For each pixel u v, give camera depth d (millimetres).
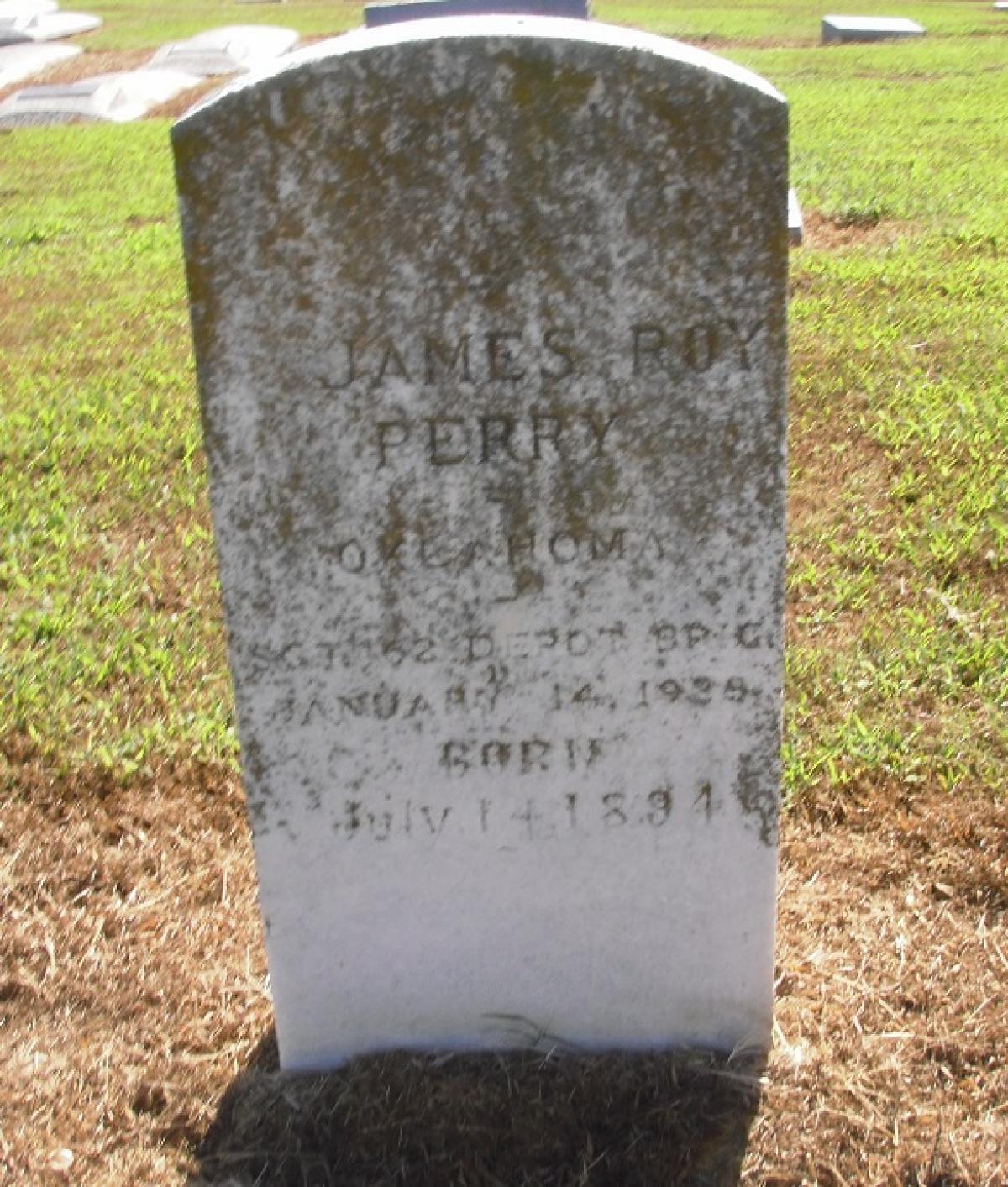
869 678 1644
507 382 1062
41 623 1773
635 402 1065
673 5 8367
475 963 1219
